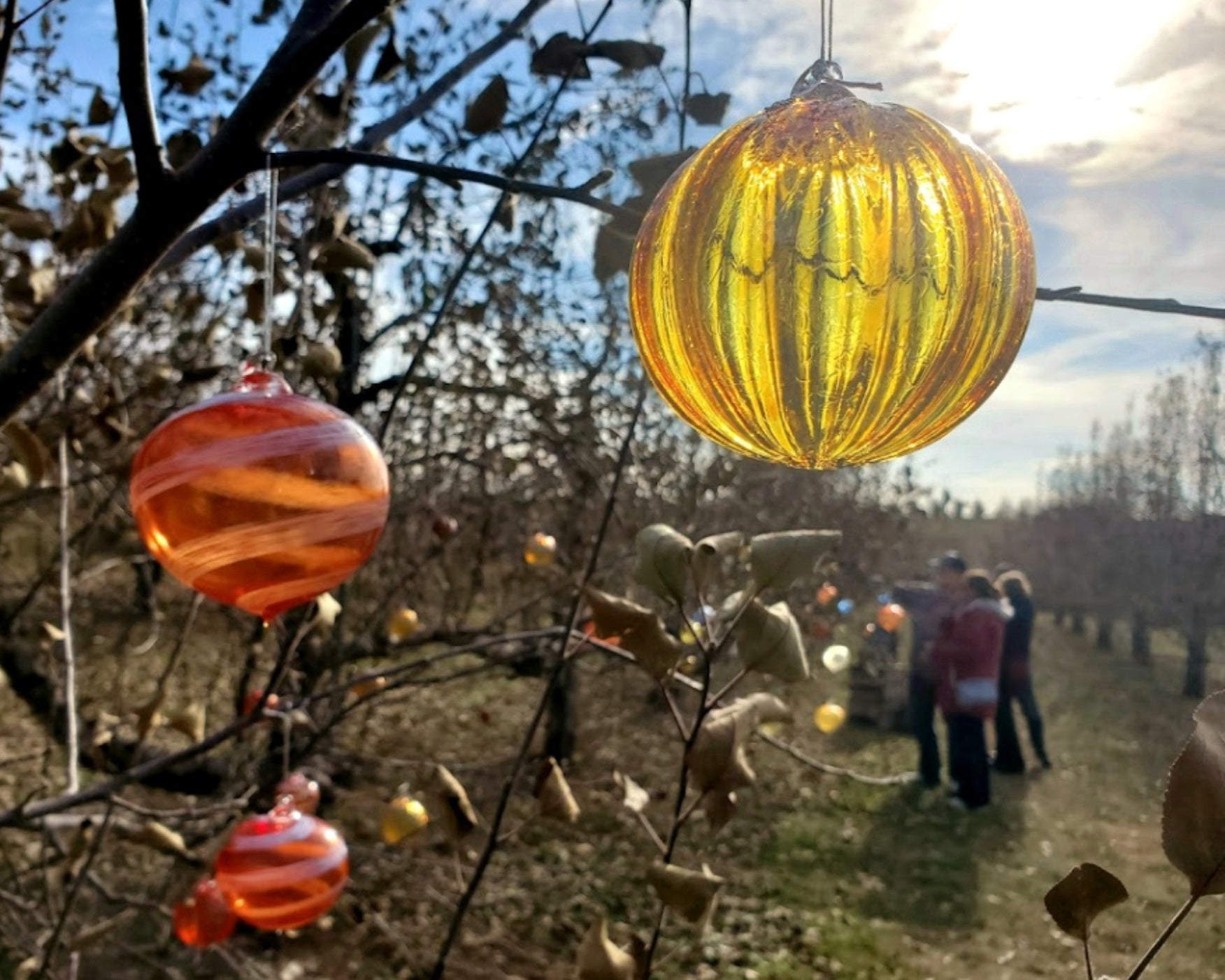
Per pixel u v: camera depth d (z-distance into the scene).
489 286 4.50
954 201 0.99
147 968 4.13
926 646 7.24
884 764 7.96
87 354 2.56
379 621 4.79
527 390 5.34
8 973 3.54
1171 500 10.26
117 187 2.03
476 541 6.05
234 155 1.23
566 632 2.07
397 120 1.79
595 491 5.57
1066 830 5.90
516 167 1.93
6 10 1.32
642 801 1.65
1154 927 4.05
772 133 1.01
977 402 1.09
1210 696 0.86
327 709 4.10
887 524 10.05
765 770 7.55
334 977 4.38
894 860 5.88
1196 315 1.20
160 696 2.41
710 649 1.41
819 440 1.07
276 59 1.22
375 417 5.04
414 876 4.52
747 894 5.50
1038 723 7.48
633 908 5.33
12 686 4.30
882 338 0.98
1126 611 12.86
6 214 2.23
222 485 1.18
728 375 1.04
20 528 6.04
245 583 1.24
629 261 1.42
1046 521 17.97
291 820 2.03
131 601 6.76
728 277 0.99
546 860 5.73
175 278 3.84
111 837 3.47
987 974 4.61
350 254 2.04
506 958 4.74
